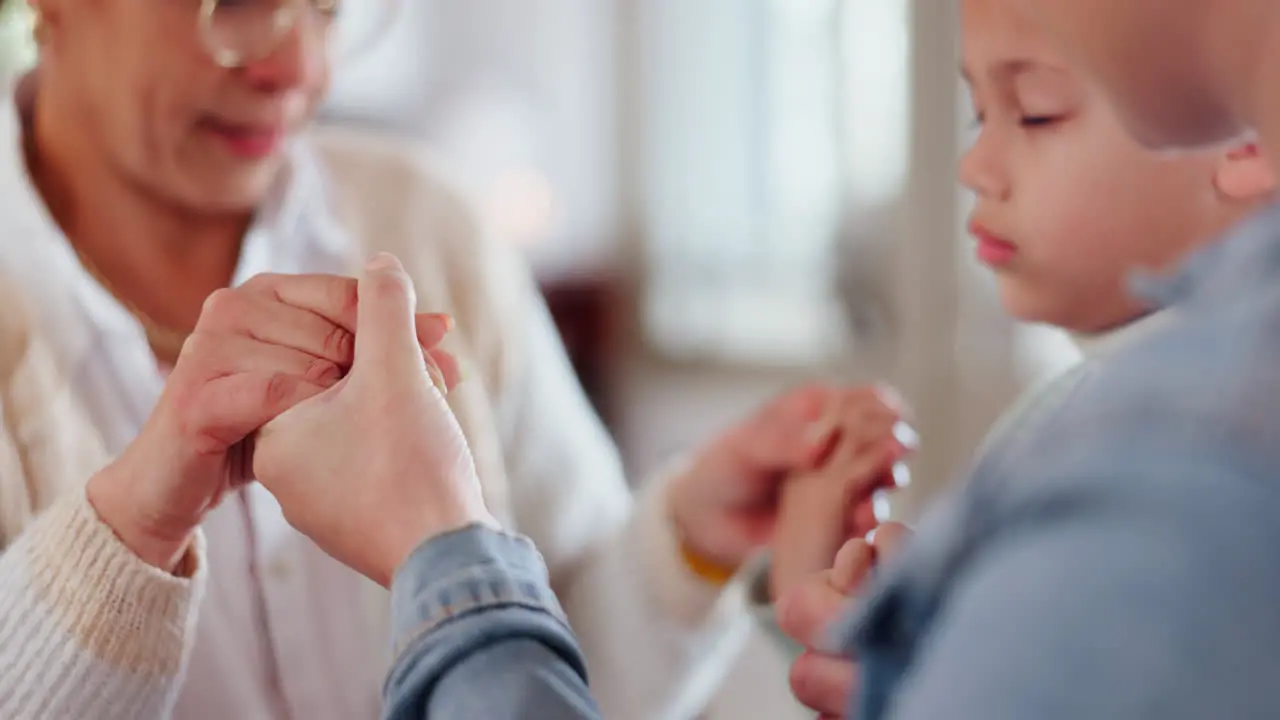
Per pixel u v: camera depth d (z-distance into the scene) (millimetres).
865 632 709
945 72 2906
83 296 1146
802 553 1135
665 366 4230
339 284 994
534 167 4652
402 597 812
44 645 979
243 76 1125
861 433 1168
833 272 3424
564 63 4590
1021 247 894
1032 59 855
